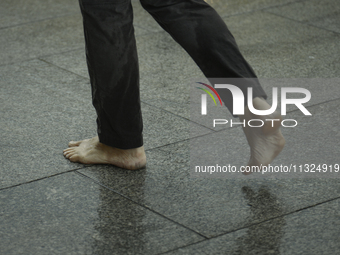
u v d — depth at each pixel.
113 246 2.41
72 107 3.99
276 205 2.71
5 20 6.23
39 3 6.87
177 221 2.59
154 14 2.81
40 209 2.72
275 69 4.68
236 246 2.39
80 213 2.68
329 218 2.58
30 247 2.41
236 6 6.50
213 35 2.72
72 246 2.42
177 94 4.20
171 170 3.09
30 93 4.26
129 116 2.97
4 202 2.78
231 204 2.73
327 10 6.25
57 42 5.51
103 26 2.74
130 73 2.86
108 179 3.01
